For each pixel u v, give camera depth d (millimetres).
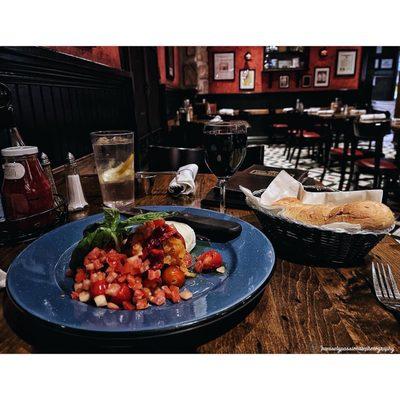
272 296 675
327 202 888
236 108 9703
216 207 1180
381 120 4070
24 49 1513
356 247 725
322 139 6512
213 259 700
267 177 1281
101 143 1132
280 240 815
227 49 9375
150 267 643
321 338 561
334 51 9234
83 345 563
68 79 2117
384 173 3885
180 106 7617
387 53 14383
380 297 647
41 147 1810
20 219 915
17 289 607
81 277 644
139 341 504
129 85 3574
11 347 552
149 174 1478
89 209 1219
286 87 9562
